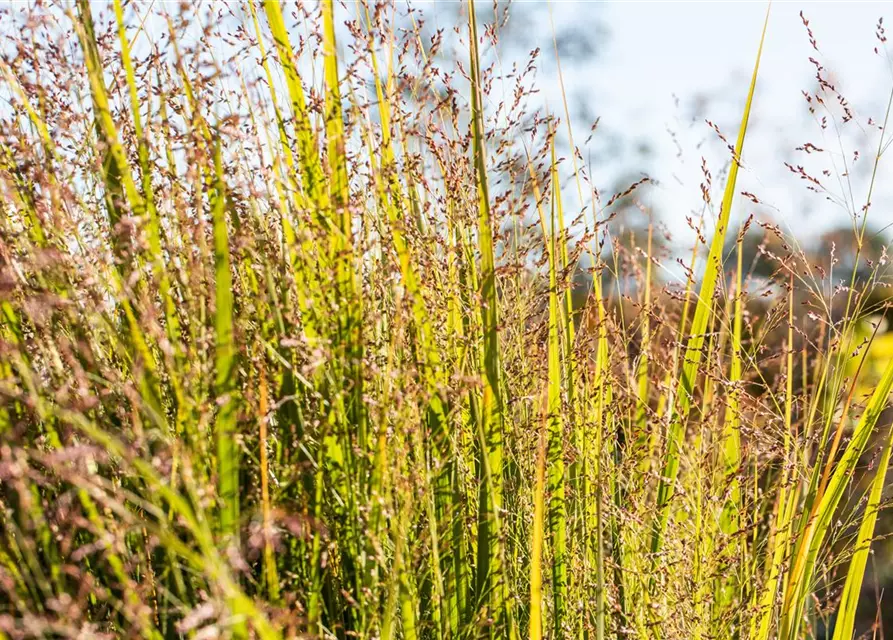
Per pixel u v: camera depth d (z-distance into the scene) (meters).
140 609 1.15
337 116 1.44
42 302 1.27
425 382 1.48
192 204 1.46
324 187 1.47
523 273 1.79
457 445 1.63
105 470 1.38
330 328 1.42
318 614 1.34
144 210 1.32
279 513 1.25
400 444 1.39
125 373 1.43
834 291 1.94
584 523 1.79
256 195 1.40
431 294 1.62
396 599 1.35
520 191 1.76
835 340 1.95
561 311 1.87
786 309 2.05
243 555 1.32
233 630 1.12
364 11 1.66
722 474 1.91
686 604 1.76
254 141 1.48
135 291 1.34
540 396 1.74
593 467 1.82
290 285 1.50
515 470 1.77
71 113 1.47
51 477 1.36
